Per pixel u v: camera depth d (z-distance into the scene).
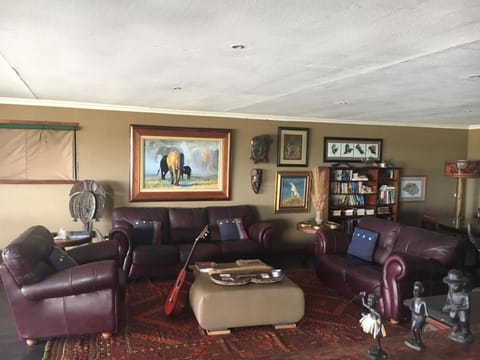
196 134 6.10
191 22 2.09
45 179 5.48
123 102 5.30
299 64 2.96
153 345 3.31
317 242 5.18
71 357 3.09
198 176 6.17
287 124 6.64
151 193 5.93
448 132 7.74
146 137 5.85
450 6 1.80
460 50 2.51
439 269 3.80
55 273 3.33
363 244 4.84
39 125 5.41
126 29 2.22
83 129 5.60
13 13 1.99
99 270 3.32
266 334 3.55
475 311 2.32
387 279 3.82
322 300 4.41
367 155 7.18
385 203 7.12
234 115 6.30
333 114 6.07
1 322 3.76
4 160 5.34
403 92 4.00
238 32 2.25
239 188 6.44
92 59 2.92
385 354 1.52
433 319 2.33
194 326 3.68
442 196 7.81
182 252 5.08
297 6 1.85
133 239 5.28
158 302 4.27
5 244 5.41
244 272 3.94
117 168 5.78
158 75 3.45
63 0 1.82
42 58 2.90
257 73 3.29
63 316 3.31
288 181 6.70
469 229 2.73
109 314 3.38
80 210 5.34
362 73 3.20
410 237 4.40
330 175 6.73
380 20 2.01
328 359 1.50
